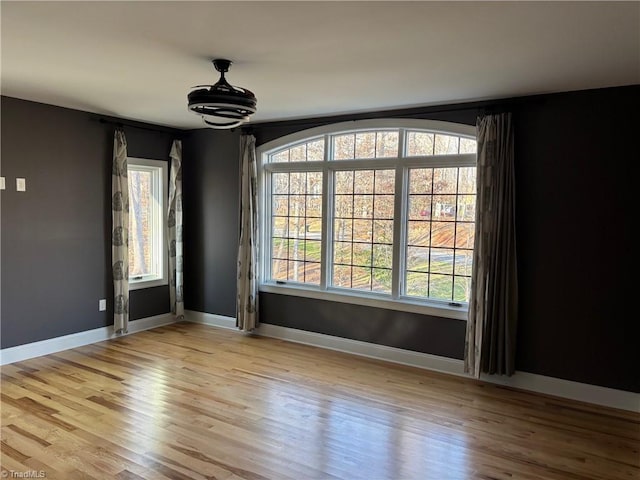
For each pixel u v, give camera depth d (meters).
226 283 6.02
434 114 4.53
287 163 5.51
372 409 3.67
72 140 4.97
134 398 3.79
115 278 5.41
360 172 5.06
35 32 2.64
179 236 6.14
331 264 5.31
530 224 4.07
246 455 2.95
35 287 4.73
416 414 3.59
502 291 4.10
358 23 2.46
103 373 4.35
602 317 3.81
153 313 6.03
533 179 4.04
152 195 6.04
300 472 2.77
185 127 6.04
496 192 4.11
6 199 4.46
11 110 4.45
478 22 2.42
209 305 6.20
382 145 4.91
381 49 2.88
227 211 5.94
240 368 4.55
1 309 4.48
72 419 3.40
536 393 4.05
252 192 5.59
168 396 3.85
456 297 4.58
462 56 2.99
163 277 6.12
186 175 6.27
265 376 4.35
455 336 4.49
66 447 3.01
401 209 4.78
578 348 3.91
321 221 5.32
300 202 5.51
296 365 4.67
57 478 2.66
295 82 3.68
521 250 4.11
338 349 5.19
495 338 4.14
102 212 5.32
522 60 3.05
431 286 4.71
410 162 4.71
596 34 2.56
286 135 5.42
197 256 6.26
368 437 3.22
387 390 4.06
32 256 4.69
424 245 4.73
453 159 4.49
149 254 6.07
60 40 2.77
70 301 5.05
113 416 3.46
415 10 2.27
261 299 5.73
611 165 3.73
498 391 4.08
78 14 2.38
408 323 4.74
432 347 4.62
